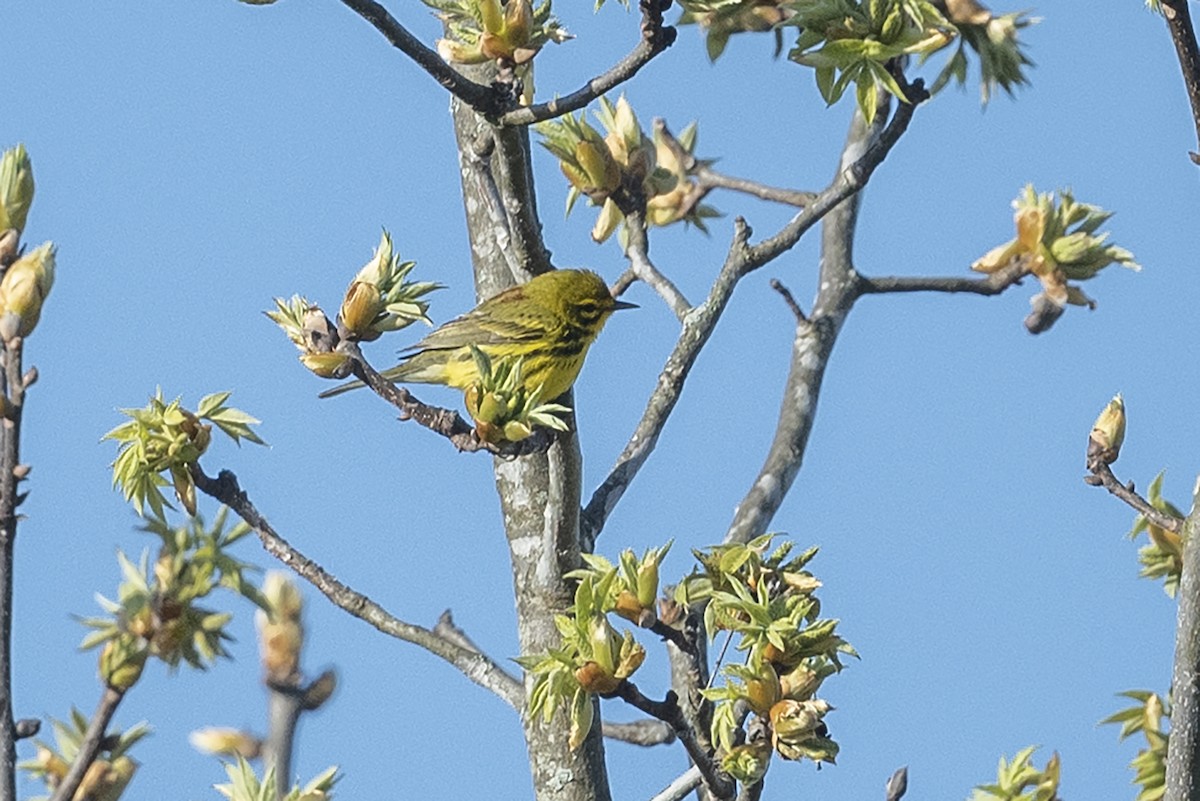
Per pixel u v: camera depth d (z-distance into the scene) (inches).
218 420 471.5
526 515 502.6
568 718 478.6
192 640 474.0
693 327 531.2
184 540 483.5
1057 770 472.7
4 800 369.1
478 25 437.4
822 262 642.8
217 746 470.3
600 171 576.4
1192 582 411.2
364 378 442.3
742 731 417.7
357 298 445.4
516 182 439.5
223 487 475.5
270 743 466.0
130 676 451.5
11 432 387.2
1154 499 534.3
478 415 428.8
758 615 404.2
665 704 402.0
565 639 400.8
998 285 620.4
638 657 398.0
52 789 458.3
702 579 417.7
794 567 424.5
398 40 416.2
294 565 480.4
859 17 484.1
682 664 471.8
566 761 479.2
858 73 482.6
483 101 425.4
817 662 404.5
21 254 407.5
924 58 607.8
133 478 463.5
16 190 410.6
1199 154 405.7
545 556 476.7
